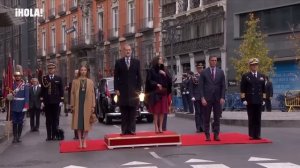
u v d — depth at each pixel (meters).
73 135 18.28
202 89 14.70
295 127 19.17
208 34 39.50
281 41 34.41
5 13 19.56
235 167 10.43
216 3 38.19
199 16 40.28
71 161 12.00
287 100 28.27
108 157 12.39
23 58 72.62
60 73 64.12
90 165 11.33
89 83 14.10
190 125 21.20
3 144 16.02
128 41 49.25
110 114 22.77
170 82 14.88
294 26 33.66
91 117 14.08
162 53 43.78
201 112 17.88
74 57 60.41
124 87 14.41
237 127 19.69
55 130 16.94
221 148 13.28
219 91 14.64
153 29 45.09
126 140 13.88
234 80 36.53
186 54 41.72
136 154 12.70
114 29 51.91
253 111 14.73
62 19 64.25
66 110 30.52
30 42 72.94
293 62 33.72
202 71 14.79
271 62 33.22
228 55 37.50
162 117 14.97
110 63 52.06
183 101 27.56
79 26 59.44
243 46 33.75
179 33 39.09
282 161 11.05
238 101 31.50
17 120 16.47
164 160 11.65
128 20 49.50
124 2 49.81
